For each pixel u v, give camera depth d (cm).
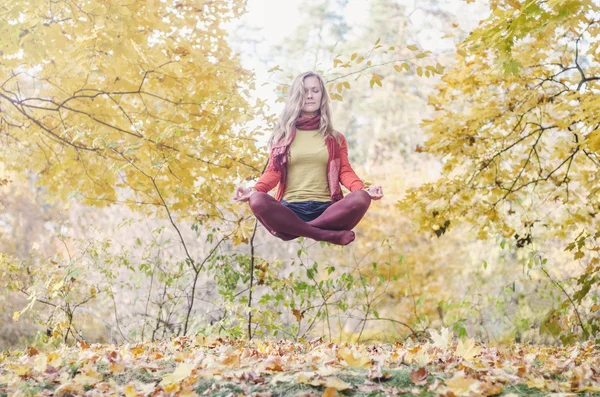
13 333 1245
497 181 807
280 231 397
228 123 698
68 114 710
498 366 381
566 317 718
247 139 705
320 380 315
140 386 335
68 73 648
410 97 2562
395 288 1363
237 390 314
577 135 700
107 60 583
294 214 394
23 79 741
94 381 344
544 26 509
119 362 381
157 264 778
